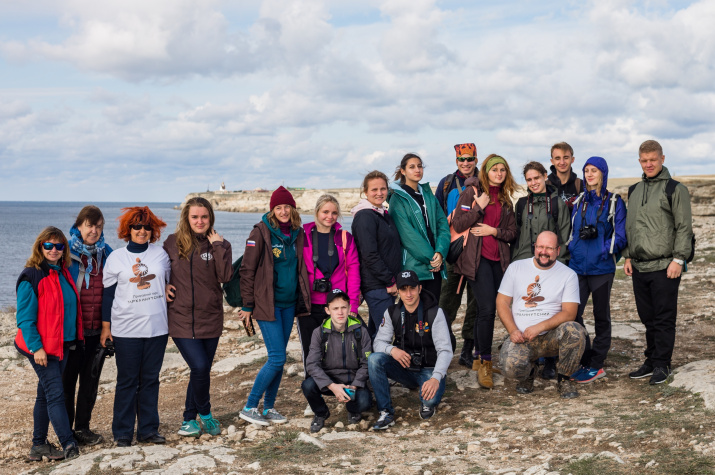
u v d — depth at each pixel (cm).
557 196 645
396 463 437
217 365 867
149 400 525
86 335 523
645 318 611
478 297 640
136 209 514
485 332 636
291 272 558
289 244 557
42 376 493
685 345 747
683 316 945
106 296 511
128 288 505
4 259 4653
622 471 369
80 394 535
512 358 593
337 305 541
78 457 482
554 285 592
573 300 586
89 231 514
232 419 595
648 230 583
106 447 525
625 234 607
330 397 652
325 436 518
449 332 588
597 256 615
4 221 13112
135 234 510
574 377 627
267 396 577
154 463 457
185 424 543
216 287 532
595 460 391
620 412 500
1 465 498
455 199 691
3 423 650
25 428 628
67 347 504
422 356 569
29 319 479
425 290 578
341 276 575
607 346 626
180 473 430
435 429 528
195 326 525
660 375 574
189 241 520
